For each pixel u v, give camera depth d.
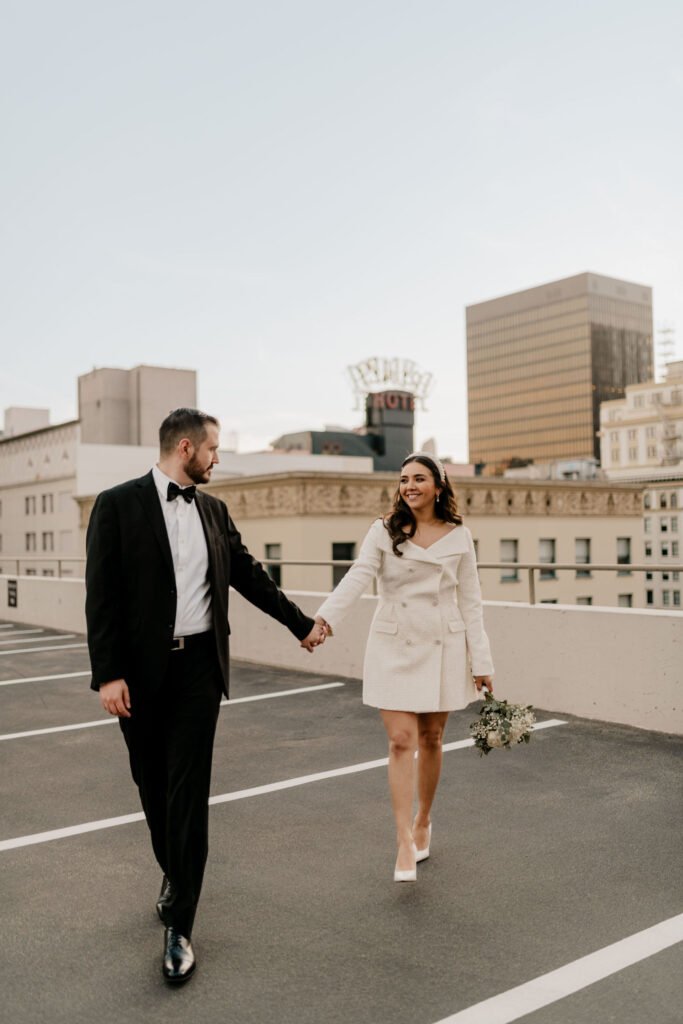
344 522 36.25
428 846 3.95
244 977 2.87
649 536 100.38
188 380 55.62
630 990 2.74
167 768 3.07
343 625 8.70
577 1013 2.61
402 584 3.69
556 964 2.92
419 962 2.95
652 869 3.73
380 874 3.73
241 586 3.41
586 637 6.57
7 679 9.07
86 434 55.91
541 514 43.09
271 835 4.23
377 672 3.66
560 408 187.75
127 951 3.07
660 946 3.03
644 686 6.21
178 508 3.14
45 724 6.89
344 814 4.53
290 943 3.11
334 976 2.87
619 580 45.88
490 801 4.68
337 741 6.08
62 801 4.87
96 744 6.21
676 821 4.32
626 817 4.39
